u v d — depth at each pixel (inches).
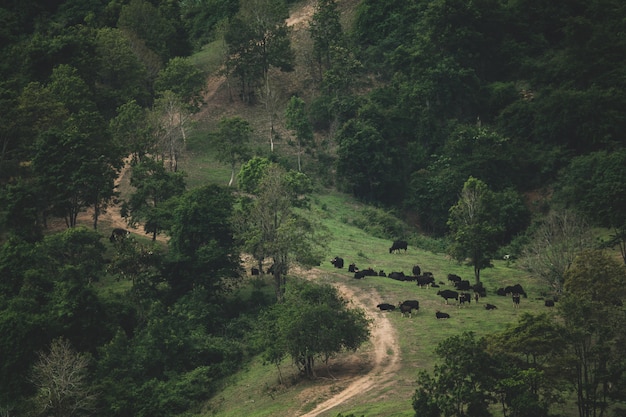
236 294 3718.0
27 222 3991.1
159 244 4131.4
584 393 2407.7
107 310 3410.4
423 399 2239.2
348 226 4714.6
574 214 4015.8
